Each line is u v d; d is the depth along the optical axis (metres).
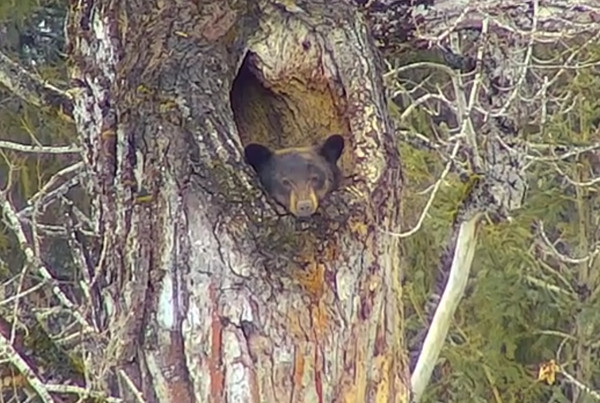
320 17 9.44
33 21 19.28
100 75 9.23
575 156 18.48
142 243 8.98
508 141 11.70
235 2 9.22
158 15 9.07
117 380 9.68
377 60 9.70
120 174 9.07
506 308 19.47
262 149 11.05
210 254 8.89
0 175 18.66
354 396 9.05
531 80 15.31
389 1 10.20
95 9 9.30
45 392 9.28
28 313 11.84
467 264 12.22
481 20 10.65
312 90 9.95
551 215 19.39
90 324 9.98
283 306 8.88
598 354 20.03
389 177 9.33
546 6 10.62
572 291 19.89
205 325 8.87
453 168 16.27
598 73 18.58
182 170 8.98
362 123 9.35
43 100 10.94
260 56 9.34
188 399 8.95
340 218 9.02
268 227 8.88
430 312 18.11
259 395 8.81
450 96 17.83
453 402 19.44
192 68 9.14
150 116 9.05
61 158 18.92
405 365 9.67
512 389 19.52
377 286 9.19
